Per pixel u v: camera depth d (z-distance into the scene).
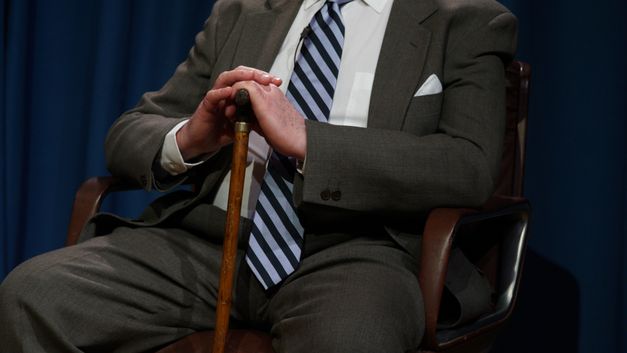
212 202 2.57
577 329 3.51
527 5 3.50
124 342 2.36
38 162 3.99
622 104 3.39
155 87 3.85
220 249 2.53
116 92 3.83
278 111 2.26
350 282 2.22
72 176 4.00
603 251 3.45
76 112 3.97
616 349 3.45
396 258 2.35
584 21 3.42
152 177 2.53
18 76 3.87
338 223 2.41
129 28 3.83
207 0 3.82
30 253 4.04
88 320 2.28
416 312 2.20
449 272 2.42
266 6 2.79
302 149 2.28
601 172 3.43
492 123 2.45
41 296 2.24
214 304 2.47
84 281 2.31
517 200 2.62
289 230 2.41
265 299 2.42
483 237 2.78
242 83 2.25
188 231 2.59
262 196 2.43
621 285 3.39
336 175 2.29
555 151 3.50
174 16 3.80
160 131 2.55
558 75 3.47
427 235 2.24
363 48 2.58
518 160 2.93
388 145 2.32
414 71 2.49
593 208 3.45
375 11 2.63
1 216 3.86
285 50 2.68
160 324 2.40
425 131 2.47
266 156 2.53
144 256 2.46
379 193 2.32
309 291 2.26
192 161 2.55
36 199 4.01
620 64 3.39
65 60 3.95
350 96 2.52
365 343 2.04
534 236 3.56
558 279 3.53
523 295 3.59
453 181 2.34
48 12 3.92
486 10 2.58
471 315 2.40
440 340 2.27
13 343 2.24
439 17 2.56
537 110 3.52
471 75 2.51
